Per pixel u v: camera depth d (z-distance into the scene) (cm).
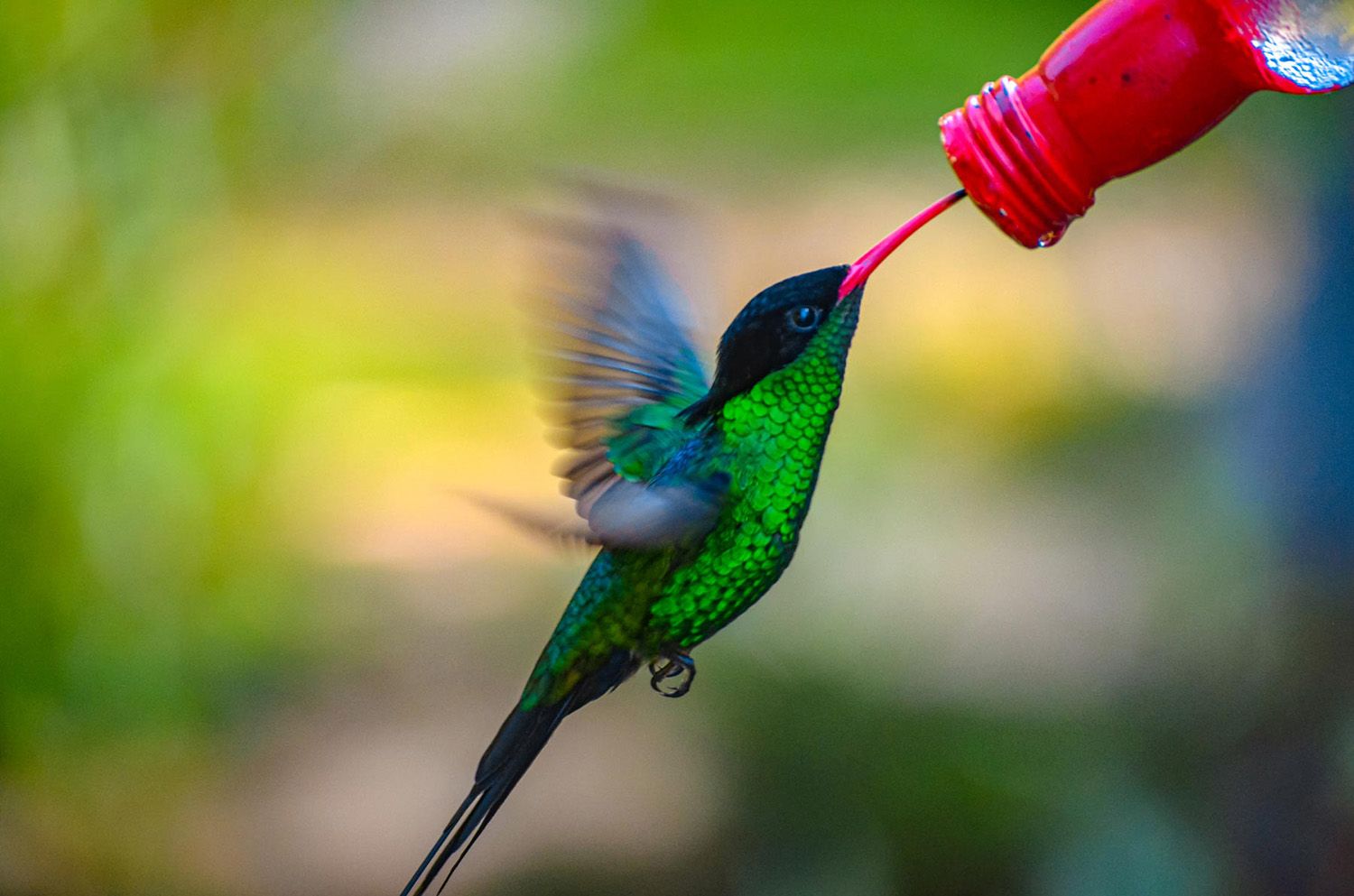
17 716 947
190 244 959
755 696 1038
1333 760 867
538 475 1561
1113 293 1786
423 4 1611
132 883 963
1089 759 932
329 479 1414
